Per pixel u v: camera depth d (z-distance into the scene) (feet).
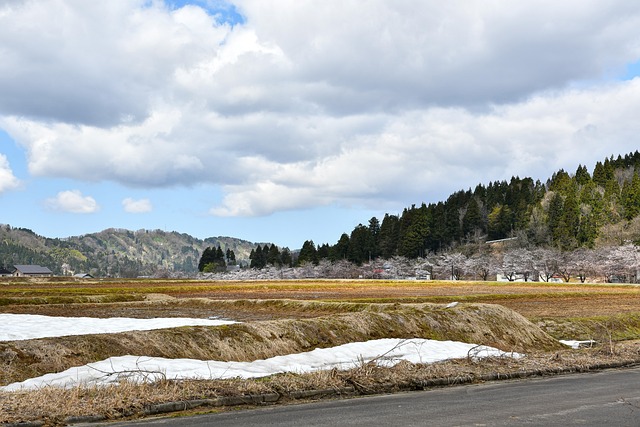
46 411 33.09
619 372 59.06
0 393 37.27
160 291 242.17
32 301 164.45
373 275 581.94
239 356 60.44
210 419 33.60
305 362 56.03
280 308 144.87
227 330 63.77
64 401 35.06
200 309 141.49
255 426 31.45
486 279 517.96
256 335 64.75
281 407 37.96
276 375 47.39
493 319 89.35
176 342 58.54
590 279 487.61
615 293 229.45
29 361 49.11
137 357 52.49
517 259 486.79
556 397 42.27
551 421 33.06
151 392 38.29
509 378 53.62
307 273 599.57
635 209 549.95
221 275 634.43
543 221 574.56
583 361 62.64
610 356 67.87
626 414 35.42
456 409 37.06
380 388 45.16
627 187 574.15
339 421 32.89
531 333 90.79
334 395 43.14
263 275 607.37
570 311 145.07
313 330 70.28
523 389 46.60
